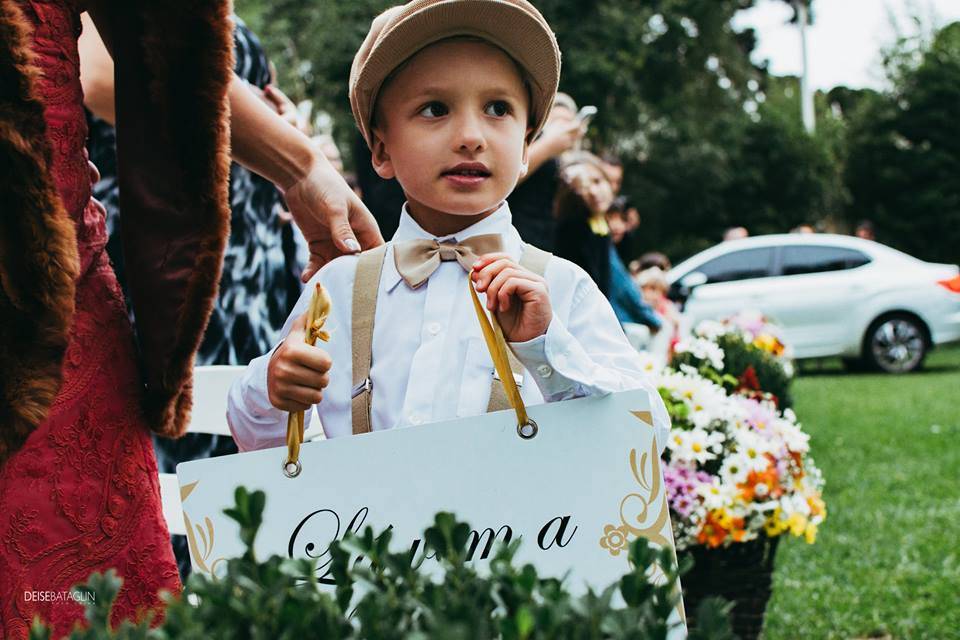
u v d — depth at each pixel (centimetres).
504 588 116
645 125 2953
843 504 679
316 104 2630
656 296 1055
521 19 220
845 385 1407
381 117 234
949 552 557
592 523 174
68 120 201
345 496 176
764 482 352
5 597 191
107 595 122
